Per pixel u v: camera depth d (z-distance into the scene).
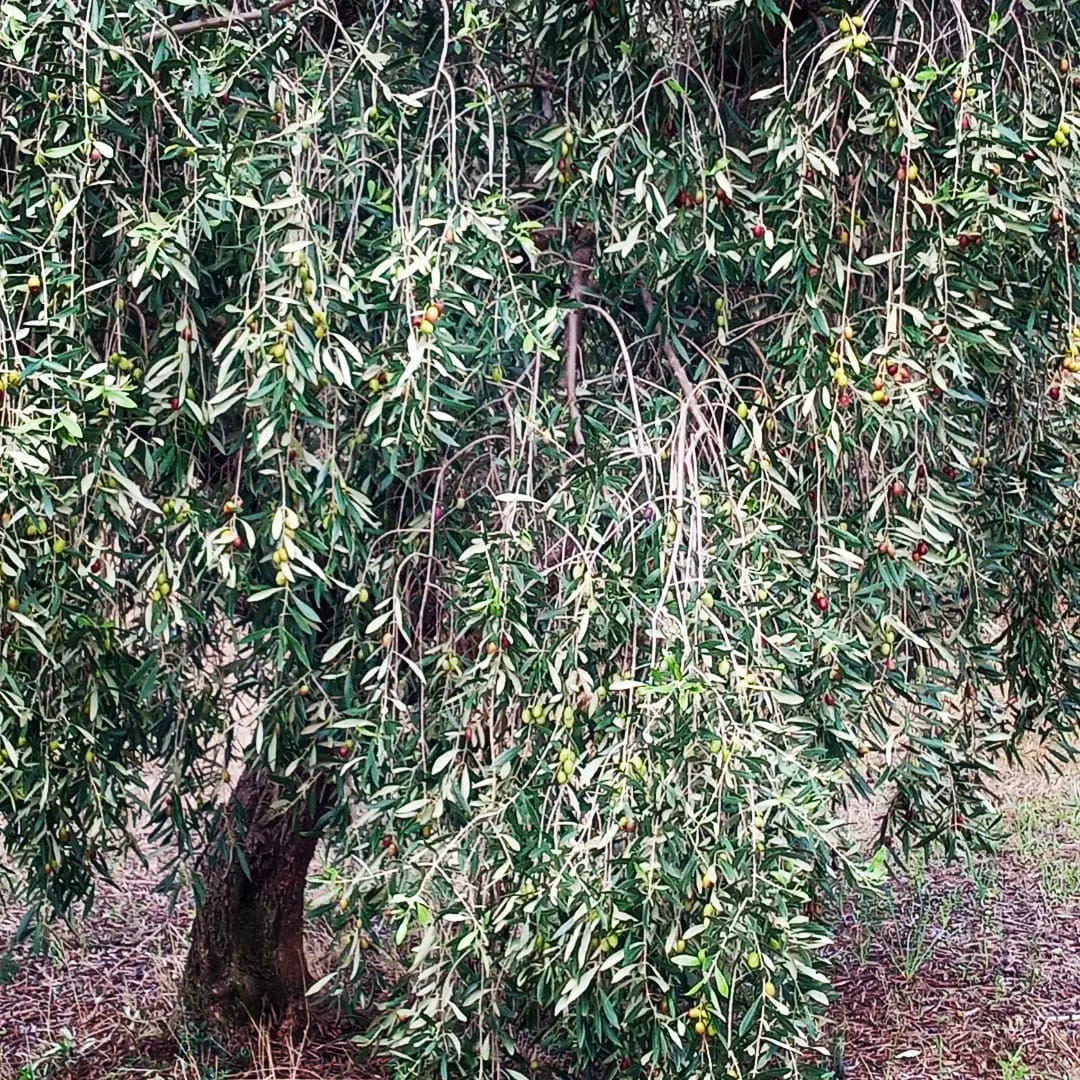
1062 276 2.36
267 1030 3.59
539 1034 2.52
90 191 2.09
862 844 4.77
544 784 2.17
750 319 2.60
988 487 2.98
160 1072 3.47
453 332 2.27
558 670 2.10
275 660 2.34
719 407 2.51
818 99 2.17
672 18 2.35
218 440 2.38
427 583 2.38
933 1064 3.68
